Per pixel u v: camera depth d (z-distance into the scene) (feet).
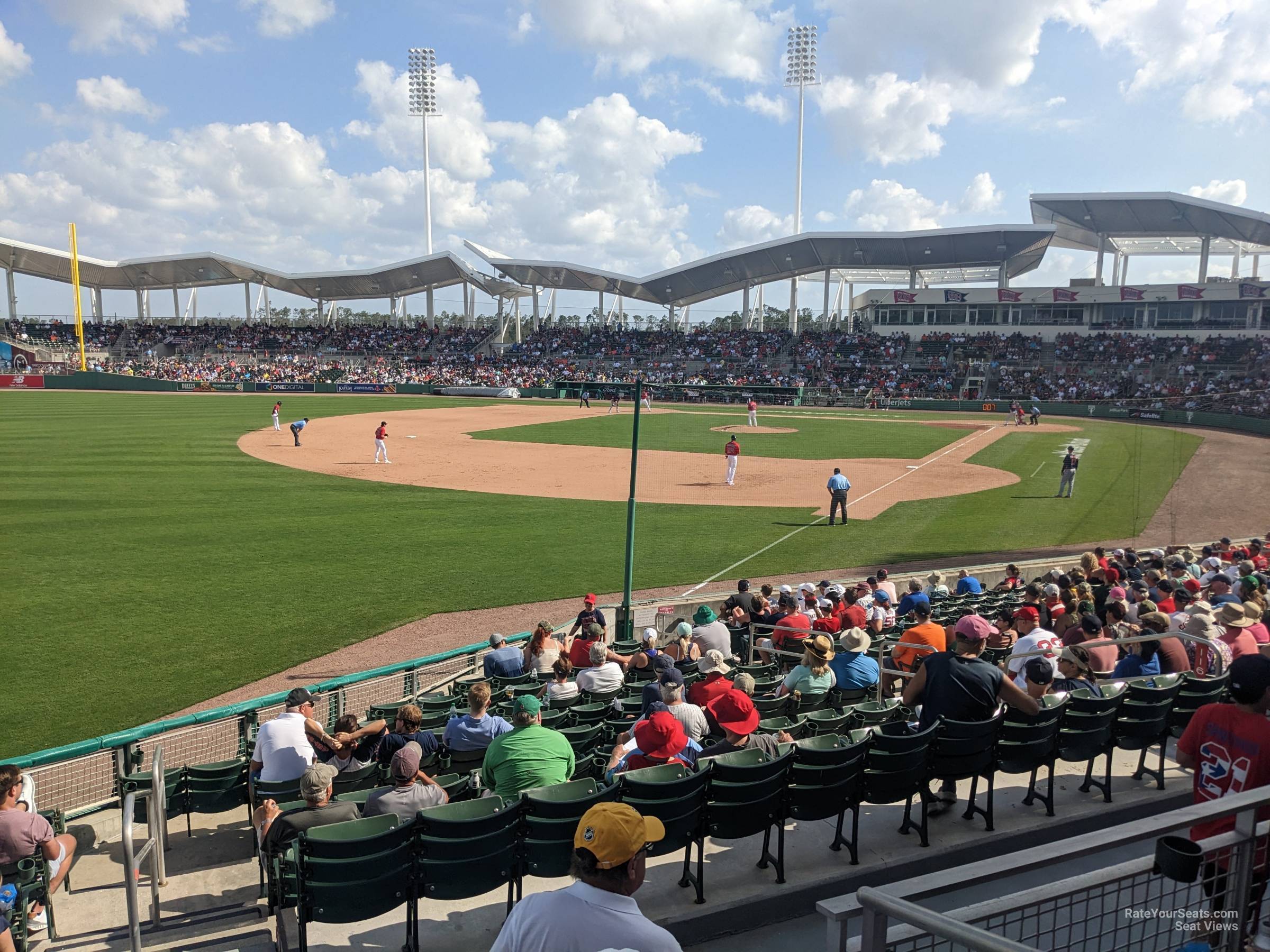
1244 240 229.66
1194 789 14.93
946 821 21.18
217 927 18.54
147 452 116.88
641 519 79.61
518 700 20.71
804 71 294.25
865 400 227.20
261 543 67.15
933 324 262.88
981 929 8.33
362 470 107.24
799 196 301.43
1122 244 261.85
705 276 280.92
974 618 20.39
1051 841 20.84
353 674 35.01
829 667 30.40
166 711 36.52
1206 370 196.24
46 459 107.76
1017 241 244.22
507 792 20.07
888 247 253.03
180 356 300.61
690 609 51.03
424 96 316.19
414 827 16.55
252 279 319.68
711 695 26.50
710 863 19.38
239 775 25.04
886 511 84.58
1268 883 11.12
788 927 17.63
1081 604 35.73
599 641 36.83
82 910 20.20
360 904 16.14
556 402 243.60
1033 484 100.53
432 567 61.00
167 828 24.98
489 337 315.99
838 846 19.70
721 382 260.42
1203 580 44.06
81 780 29.32
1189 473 104.73
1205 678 25.03
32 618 48.37
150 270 311.06
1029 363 228.84
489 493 91.91
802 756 18.66
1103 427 162.91
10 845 18.43
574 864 9.46
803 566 63.05
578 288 313.53
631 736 23.98
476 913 18.30
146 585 55.16
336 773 24.16
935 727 19.54
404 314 346.95
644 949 8.86
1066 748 21.50
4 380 248.73
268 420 167.43
